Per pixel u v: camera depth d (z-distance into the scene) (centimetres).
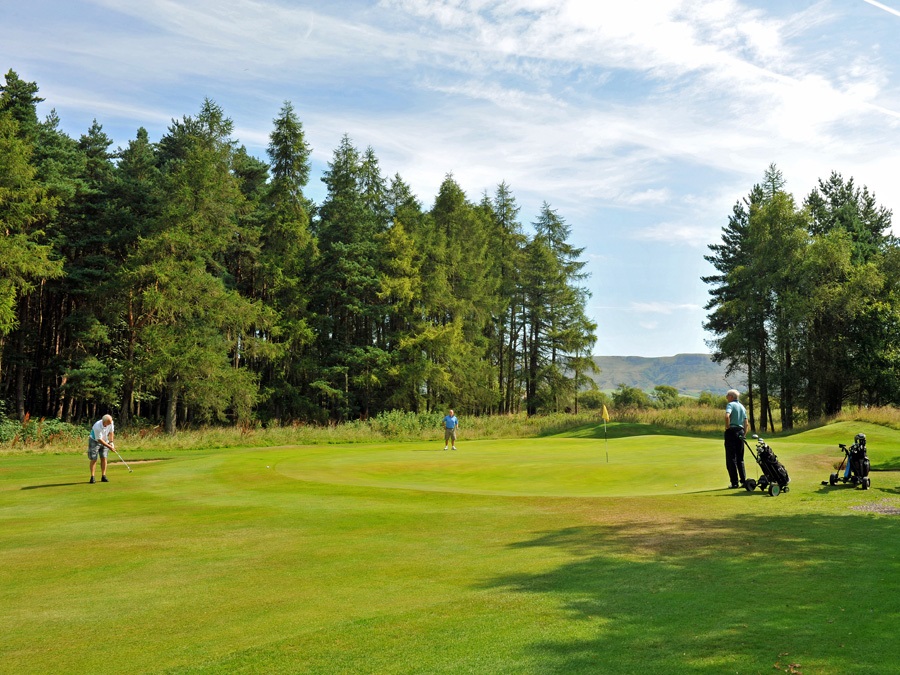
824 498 1135
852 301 4044
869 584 592
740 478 1281
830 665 404
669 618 511
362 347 5225
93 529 1026
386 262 4975
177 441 3100
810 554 721
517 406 6662
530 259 6125
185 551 870
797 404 4512
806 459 1617
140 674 460
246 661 470
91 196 4534
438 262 5191
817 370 4169
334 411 5191
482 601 591
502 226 6303
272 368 4994
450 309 5331
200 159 4084
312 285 5100
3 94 3972
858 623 483
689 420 4625
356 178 5497
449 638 491
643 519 990
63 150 4347
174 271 3800
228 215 4372
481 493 1343
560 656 438
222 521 1083
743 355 4838
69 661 495
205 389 3984
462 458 1966
